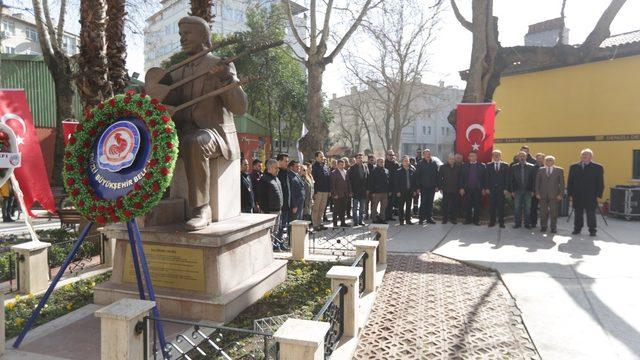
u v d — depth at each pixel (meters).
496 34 12.95
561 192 9.66
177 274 4.68
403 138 55.84
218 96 5.05
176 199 5.28
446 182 11.09
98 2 7.32
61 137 15.19
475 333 4.30
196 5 8.71
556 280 5.96
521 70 16.61
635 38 14.40
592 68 14.70
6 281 5.91
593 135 14.73
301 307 4.82
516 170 10.23
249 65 22.88
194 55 4.79
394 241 8.92
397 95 31.05
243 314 4.65
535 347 3.98
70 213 8.59
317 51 15.01
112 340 2.97
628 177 13.90
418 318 4.69
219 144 4.98
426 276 6.30
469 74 12.44
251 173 8.55
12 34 35.97
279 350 2.68
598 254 7.54
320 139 15.43
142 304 3.15
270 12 22.36
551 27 19.17
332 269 4.25
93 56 7.37
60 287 5.57
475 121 11.32
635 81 13.66
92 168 3.98
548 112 15.98
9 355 3.68
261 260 5.59
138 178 3.77
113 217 3.76
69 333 4.13
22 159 7.17
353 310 4.07
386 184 11.30
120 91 8.12
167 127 3.83
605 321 4.57
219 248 4.61
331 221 12.12
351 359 3.75
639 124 13.62
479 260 7.11
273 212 8.11
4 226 11.73
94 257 7.13
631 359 3.75
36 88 18.11
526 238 9.11
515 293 5.45
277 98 25.02
